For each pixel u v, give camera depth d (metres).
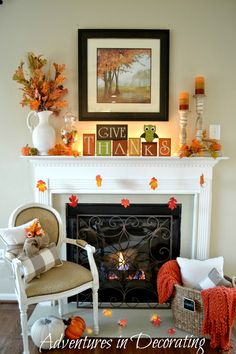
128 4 2.50
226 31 2.52
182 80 2.56
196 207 2.60
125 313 2.53
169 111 2.58
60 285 2.03
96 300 2.21
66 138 2.45
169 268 2.43
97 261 2.67
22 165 2.62
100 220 2.64
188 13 2.51
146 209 2.63
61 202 2.62
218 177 2.62
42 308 2.59
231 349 2.11
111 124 2.56
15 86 2.55
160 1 2.50
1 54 2.52
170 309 2.60
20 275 1.92
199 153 2.43
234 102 2.57
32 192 2.65
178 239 2.66
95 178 2.56
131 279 2.69
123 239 2.67
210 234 2.67
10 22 2.50
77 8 2.50
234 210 2.66
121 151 2.48
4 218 2.67
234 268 2.70
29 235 2.18
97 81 2.54
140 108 2.57
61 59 2.54
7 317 2.48
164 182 2.57
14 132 2.59
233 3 2.50
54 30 2.52
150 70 2.54
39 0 2.49
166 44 2.51
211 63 2.54
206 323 2.08
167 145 2.48
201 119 2.47
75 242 2.36
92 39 2.51
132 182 2.56
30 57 2.44
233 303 2.05
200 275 2.40
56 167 2.54
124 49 2.53
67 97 2.57
